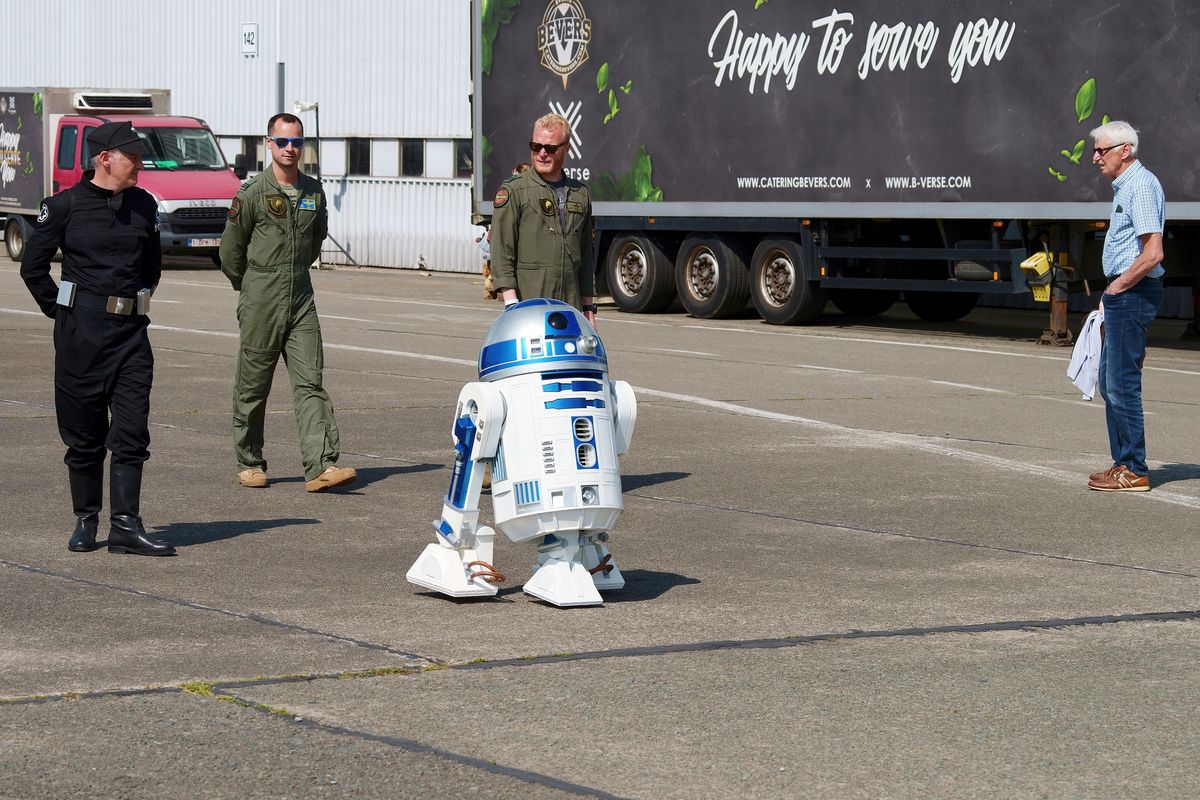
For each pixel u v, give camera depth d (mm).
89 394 8273
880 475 11234
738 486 10758
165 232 33094
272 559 8367
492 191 26656
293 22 38781
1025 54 20062
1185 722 5863
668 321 24344
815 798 5027
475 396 7371
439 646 6730
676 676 6336
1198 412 14750
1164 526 9602
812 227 22891
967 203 20828
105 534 8867
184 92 41531
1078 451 12359
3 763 5184
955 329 23578
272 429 12984
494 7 26359
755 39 23000
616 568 7746
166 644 6652
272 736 5488
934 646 6859
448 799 4949
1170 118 18781
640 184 24672
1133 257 10547
